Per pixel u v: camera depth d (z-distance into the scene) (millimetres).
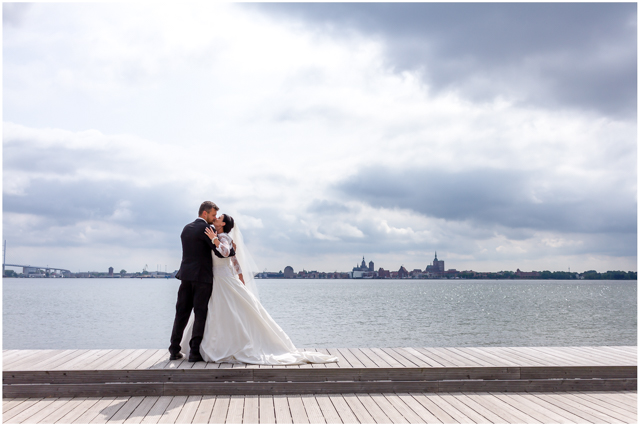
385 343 15023
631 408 4605
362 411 4449
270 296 60906
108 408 4492
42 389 4902
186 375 5039
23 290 86500
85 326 20547
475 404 4730
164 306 37000
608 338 17031
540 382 5266
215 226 5855
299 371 5117
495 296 68750
